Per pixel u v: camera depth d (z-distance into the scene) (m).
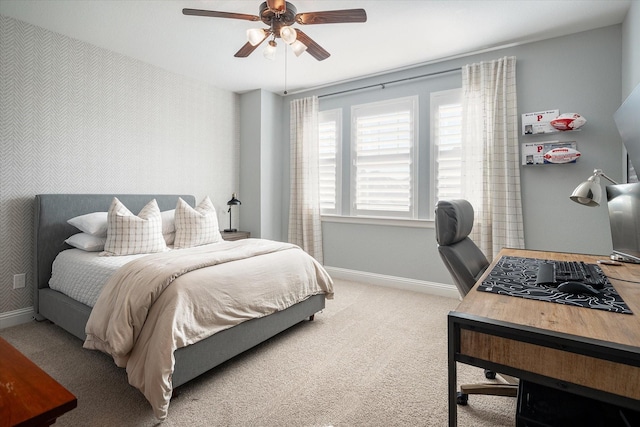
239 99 4.64
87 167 3.12
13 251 2.71
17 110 2.70
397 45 3.09
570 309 1.01
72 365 2.07
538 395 1.09
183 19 2.65
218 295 1.93
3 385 0.80
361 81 4.01
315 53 2.52
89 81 3.11
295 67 3.65
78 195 2.98
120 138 3.36
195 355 1.78
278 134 4.68
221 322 1.91
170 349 1.58
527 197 3.03
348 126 4.14
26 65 2.73
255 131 4.48
